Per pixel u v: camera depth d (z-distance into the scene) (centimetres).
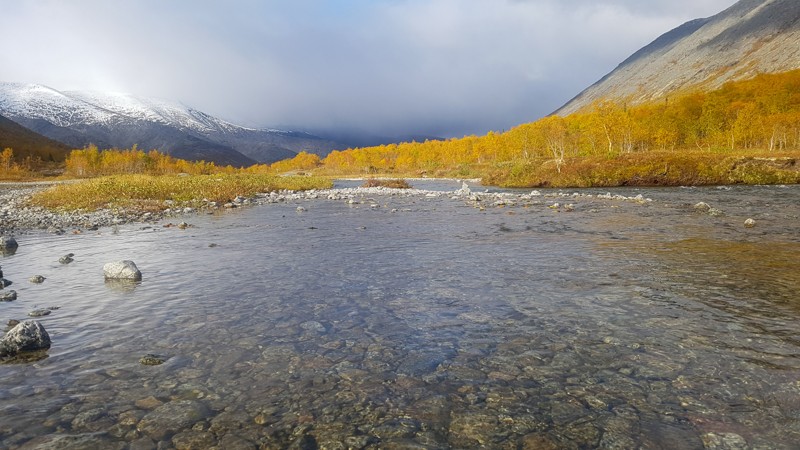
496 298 905
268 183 5528
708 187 4525
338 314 823
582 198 3375
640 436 441
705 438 434
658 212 2344
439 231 1858
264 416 486
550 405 503
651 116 13450
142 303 904
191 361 627
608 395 522
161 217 2528
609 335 701
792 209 2397
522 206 2867
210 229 1997
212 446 431
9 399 521
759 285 958
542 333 715
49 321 799
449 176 12800
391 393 535
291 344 685
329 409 500
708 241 1485
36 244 1672
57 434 449
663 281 1004
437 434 451
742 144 10700
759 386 531
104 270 1141
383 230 1916
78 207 2939
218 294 963
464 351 652
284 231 1912
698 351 633
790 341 661
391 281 1056
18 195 4609
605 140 10769
